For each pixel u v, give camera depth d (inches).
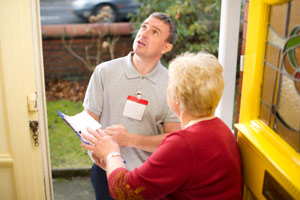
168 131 70.1
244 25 75.9
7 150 69.1
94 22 212.5
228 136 45.1
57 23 210.7
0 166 70.0
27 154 69.2
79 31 212.2
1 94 65.3
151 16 67.3
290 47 40.5
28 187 71.9
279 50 43.6
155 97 67.9
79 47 216.5
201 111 43.4
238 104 82.9
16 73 63.6
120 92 68.1
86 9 209.6
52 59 216.7
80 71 221.5
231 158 43.0
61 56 216.7
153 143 66.7
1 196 72.7
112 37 216.4
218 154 41.4
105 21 212.7
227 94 87.2
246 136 48.6
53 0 206.1
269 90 46.9
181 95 43.1
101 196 73.7
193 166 40.6
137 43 65.6
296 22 39.1
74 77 222.2
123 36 216.7
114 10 210.8
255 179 47.3
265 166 43.6
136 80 67.9
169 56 215.9
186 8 203.5
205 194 41.6
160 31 65.4
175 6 203.2
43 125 72.3
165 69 71.3
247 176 50.5
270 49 46.4
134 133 68.7
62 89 214.8
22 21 60.9
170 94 45.9
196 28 206.7
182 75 42.6
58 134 169.6
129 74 67.8
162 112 69.3
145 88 67.8
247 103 52.7
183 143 40.8
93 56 219.1
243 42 76.8
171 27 67.0
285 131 42.1
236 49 84.4
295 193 36.0
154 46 65.5
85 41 215.6
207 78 41.9
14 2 59.7
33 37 63.2
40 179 72.3
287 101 41.6
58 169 132.6
